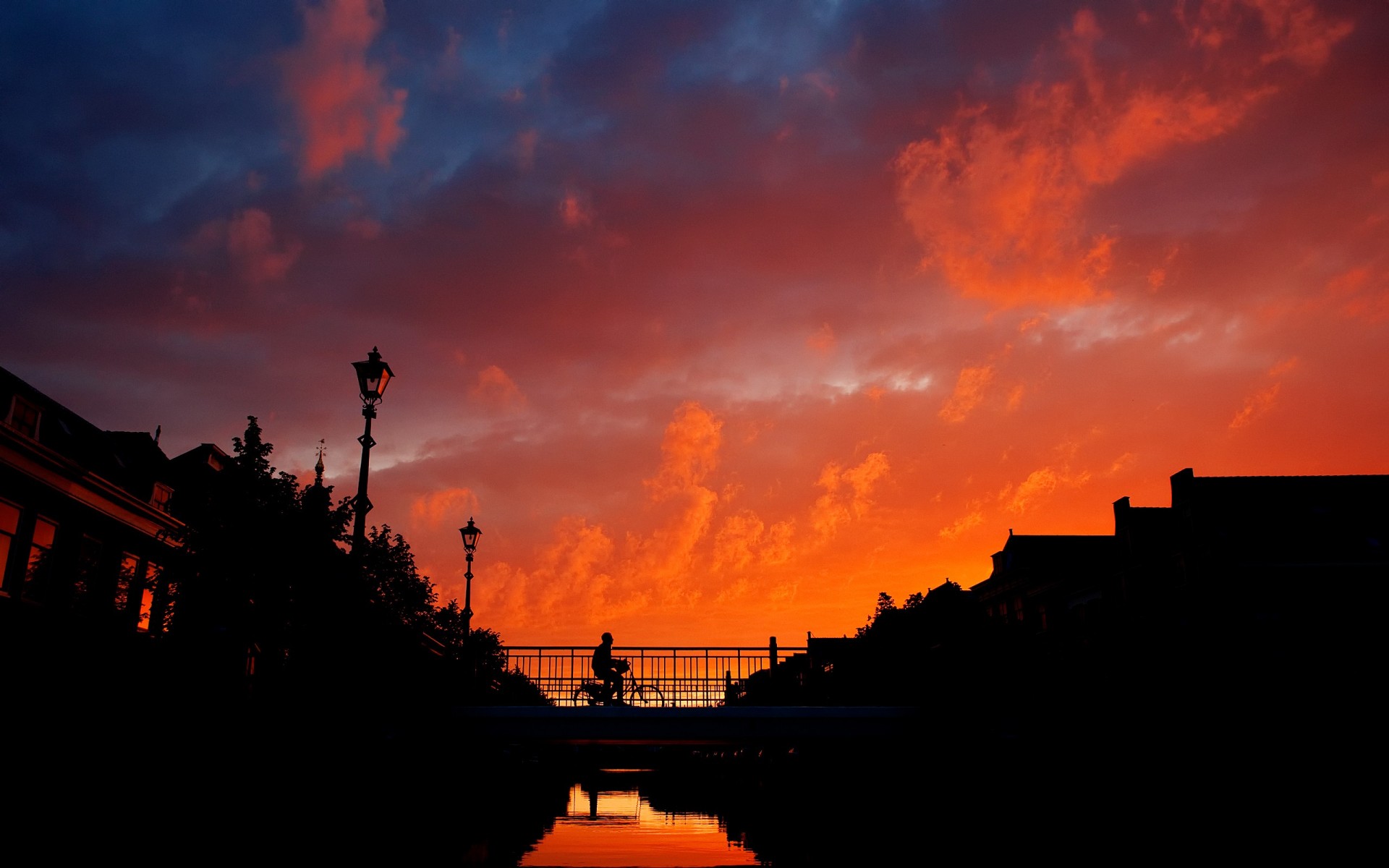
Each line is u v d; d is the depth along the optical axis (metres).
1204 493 36.00
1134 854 28.78
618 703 30.70
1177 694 36.00
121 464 31.59
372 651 27.27
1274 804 31.38
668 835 38.03
